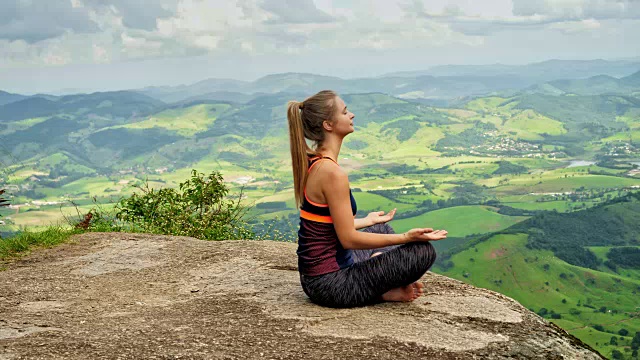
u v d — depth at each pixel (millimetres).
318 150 3781
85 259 6008
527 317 3797
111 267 5613
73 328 3551
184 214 9188
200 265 5488
